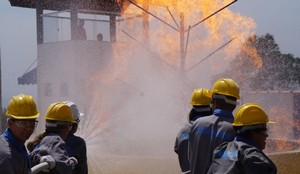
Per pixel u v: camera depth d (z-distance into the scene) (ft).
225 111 16.28
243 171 13.07
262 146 13.75
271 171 12.92
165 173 32.96
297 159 33.96
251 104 13.97
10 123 13.30
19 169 12.96
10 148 12.89
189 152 16.71
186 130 18.58
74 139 18.01
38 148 15.28
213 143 15.81
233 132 15.78
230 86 16.39
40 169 14.16
